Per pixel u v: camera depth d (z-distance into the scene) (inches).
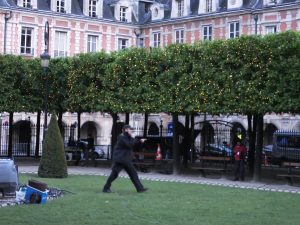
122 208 596.1
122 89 1181.1
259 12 1957.4
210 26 2126.0
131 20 2418.8
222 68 1024.2
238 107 1000.9
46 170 962.1
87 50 2297.0
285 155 1489.9
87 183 865.5
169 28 2284.7
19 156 1612.9
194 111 1067.3
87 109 1298.0
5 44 2095.2
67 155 1438.2
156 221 520.1
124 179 956.0
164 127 2303.2
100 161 1509.6
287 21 1887.3
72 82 1293.1
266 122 2001.7
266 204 660.1
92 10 2319.1
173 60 1101.1
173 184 892.0
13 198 668.1
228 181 1011.9
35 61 1360.7
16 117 2133.4
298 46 938.7
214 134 1685.5
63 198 674.2
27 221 507.5
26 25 2146.9
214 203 657.6
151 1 2488.9
